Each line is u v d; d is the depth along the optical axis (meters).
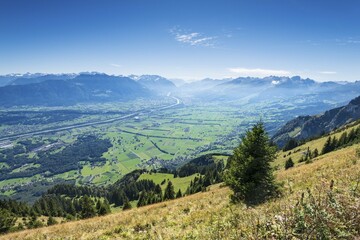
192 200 29.34
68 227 25.28
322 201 7.02
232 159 23.58
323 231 5.87
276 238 6.38
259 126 22.09
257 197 19.66
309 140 150.75
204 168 171.62
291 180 23.45
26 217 98.44
